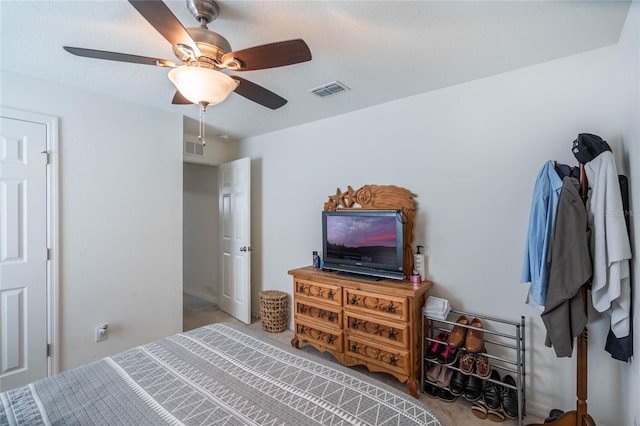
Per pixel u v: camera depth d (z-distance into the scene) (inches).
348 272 103.3
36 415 38.5
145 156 104.5
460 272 86.6
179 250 113.8
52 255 84.9
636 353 52.9
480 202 83.1
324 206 116.8
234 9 52.4
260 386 45.0
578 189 61.2
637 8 49.5
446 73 79.1
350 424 36.9
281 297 126.4
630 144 56.6
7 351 78.2
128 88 90.0
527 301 68.2
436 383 79.9
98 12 54.4
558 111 71.9
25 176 80.9
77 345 89.4
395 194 97.9
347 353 92.7
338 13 54.1
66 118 87.5
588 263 56.7
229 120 120.8
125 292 99.7
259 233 144.4
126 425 36.9
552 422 63.6
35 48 66.9
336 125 114.4
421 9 53.1
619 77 63.7
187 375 48.1
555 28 59.0
